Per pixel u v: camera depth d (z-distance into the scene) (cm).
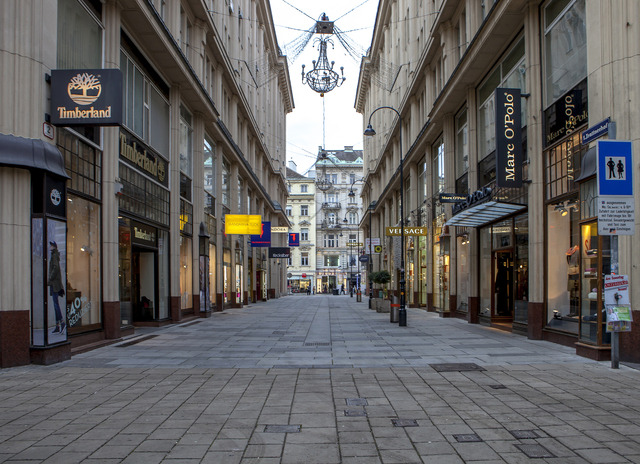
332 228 7656
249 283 3972
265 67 4591
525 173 1338
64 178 974
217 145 2634
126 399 674
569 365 890
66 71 958
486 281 1748
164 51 1585
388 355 1043
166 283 1791
